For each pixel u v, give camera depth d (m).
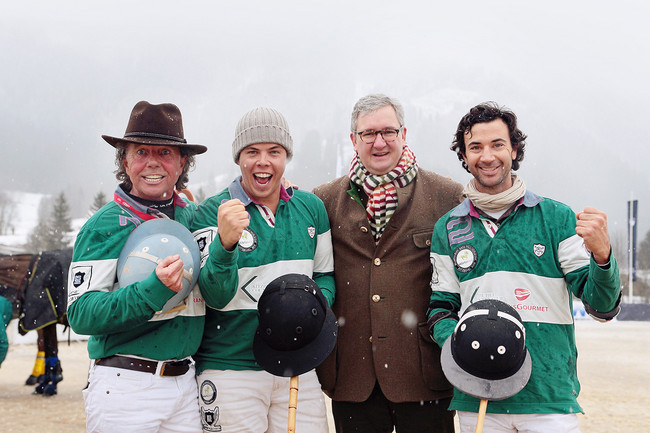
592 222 2.71
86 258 2.98
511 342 2.76
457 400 3.12
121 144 3.24
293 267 3.50
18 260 8.64
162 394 3.01
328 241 3.79
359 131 3.75
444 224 3.40
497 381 2.80
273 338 2.99
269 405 3.41
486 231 3.23
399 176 3.79
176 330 3.09
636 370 11.88
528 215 3.20
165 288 2.77
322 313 3.06
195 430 3.15
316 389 3.51
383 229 3.82
